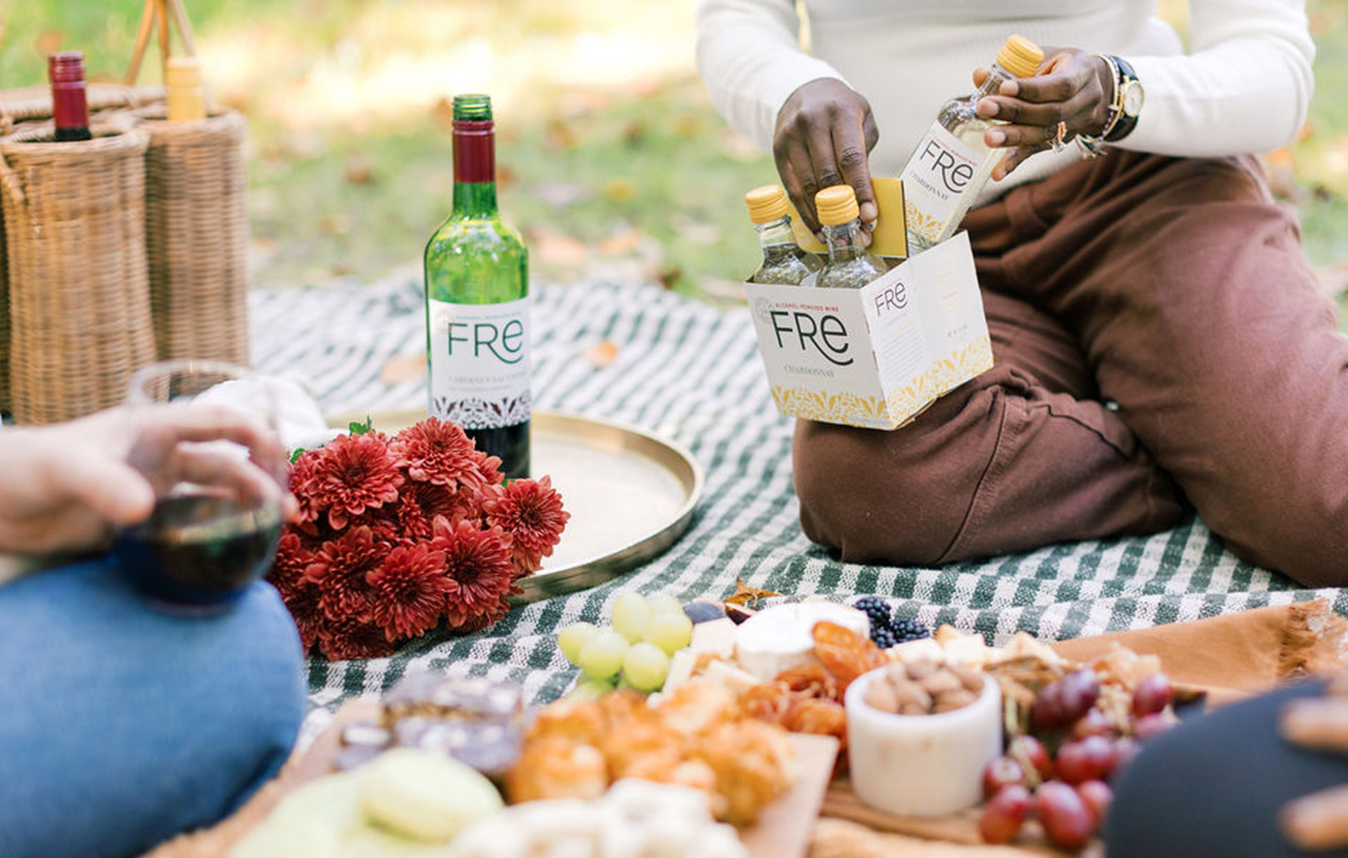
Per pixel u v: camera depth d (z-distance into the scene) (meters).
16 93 2.28
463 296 1.74
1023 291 1.95
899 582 1.65
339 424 2.07
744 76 1.82
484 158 1.74
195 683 1.08
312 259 3.44
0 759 1.00
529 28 5.62
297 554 1.48
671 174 4.03
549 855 0.90
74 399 2.12
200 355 2.33
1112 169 1.87
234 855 0.97
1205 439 1.69
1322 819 0.79
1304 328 1.68
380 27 5.52
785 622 1.31
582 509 1.87
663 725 1.09
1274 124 1.76
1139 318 1.79
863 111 1.59
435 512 1.57
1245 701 0.92
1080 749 1.07
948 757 1.09
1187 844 0.86
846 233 1.51
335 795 1.02
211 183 2.26
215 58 5.08
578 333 2.78
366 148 4.34
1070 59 1.56
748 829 1.04
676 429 2.31
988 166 1.54
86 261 2.07
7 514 1.08
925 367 1.60
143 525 1.05
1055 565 1.73
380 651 1.53
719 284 3.20
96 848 1.05
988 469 1.69
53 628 1.05
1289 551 1.60
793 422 2.32
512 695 1.12
